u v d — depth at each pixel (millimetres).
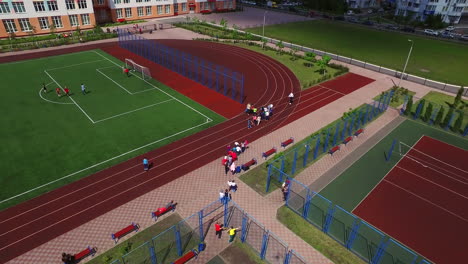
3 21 63875
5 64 50625
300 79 49188
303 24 96250
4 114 34719
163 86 43938
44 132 31453
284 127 34312
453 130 34844
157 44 64875
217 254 19125
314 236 20641
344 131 32531
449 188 25781
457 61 63000
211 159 28297
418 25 99000
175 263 17812
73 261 18141
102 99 39125
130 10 85750
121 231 19766
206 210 22453
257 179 25891
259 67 54031
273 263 18609
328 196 24344
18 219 21234
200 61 55594
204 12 102812
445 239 20922
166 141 30781
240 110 37812
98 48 60969
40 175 25406
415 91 45906
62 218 21391
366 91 45156
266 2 133750
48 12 68750
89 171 26094
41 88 41781
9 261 18297
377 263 18734
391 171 27625
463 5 101125
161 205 22797
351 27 95250
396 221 22219
